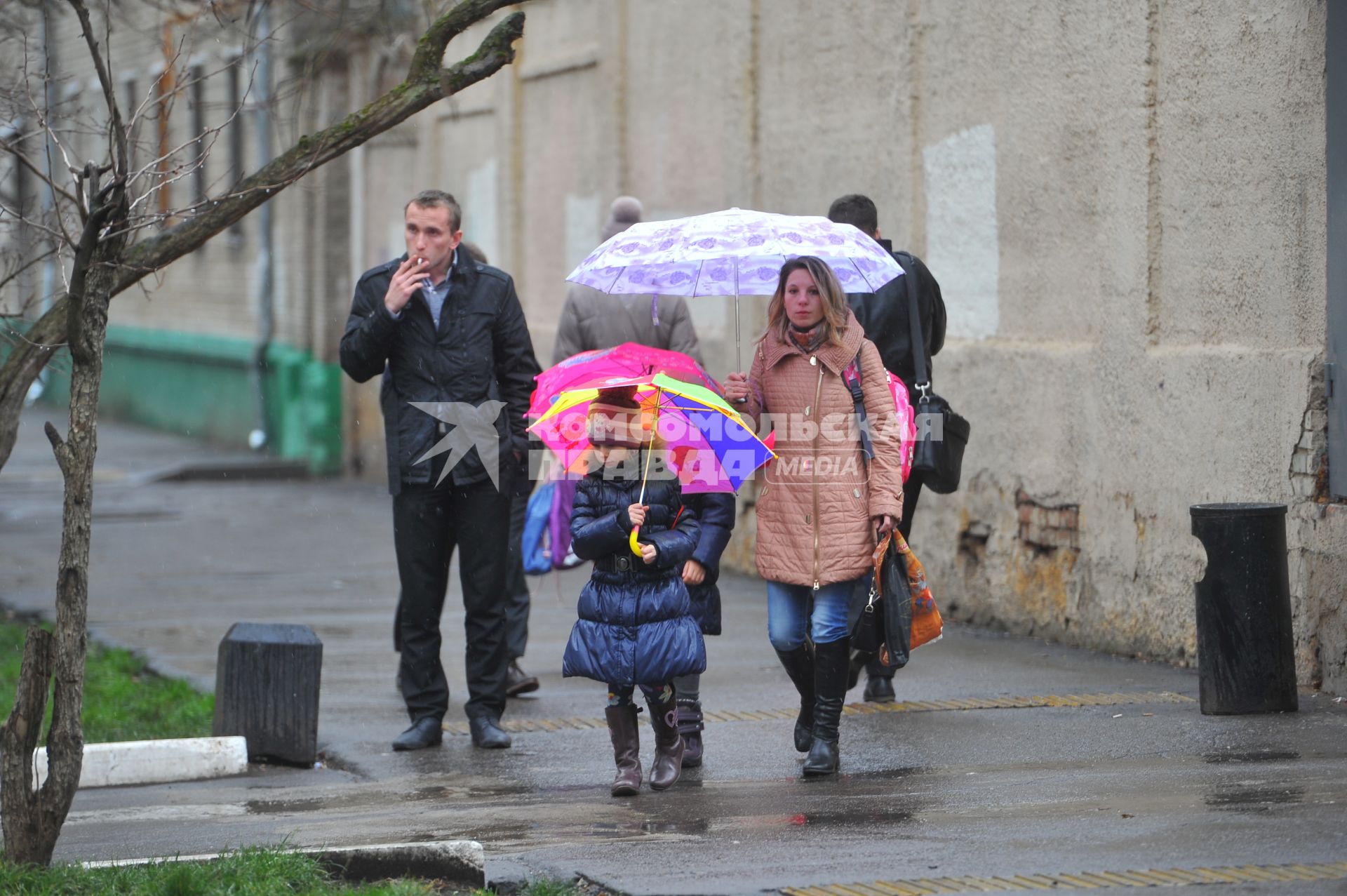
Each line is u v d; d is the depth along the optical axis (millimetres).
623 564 20109
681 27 47906
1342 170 24688
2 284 24172
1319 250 25359
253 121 79812
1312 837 15969
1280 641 23609
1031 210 32656
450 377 24281
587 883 15922
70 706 16750
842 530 20594
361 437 78500
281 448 81812
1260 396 26438
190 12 52438
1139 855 15648
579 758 23656
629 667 20078
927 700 26250
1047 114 32000
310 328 79375
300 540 54875
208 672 32375
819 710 21047
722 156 45438
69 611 16734
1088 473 30906
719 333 45875
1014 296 33406
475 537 24641
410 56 65188
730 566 45844
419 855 16844
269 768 24609
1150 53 28969
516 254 62125
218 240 91938
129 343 107688
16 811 16672
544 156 59469
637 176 51594
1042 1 31969
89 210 16969
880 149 37844
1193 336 28328
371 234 75688
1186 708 24484
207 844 18719
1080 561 31266
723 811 19094
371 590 43906
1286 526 25875
